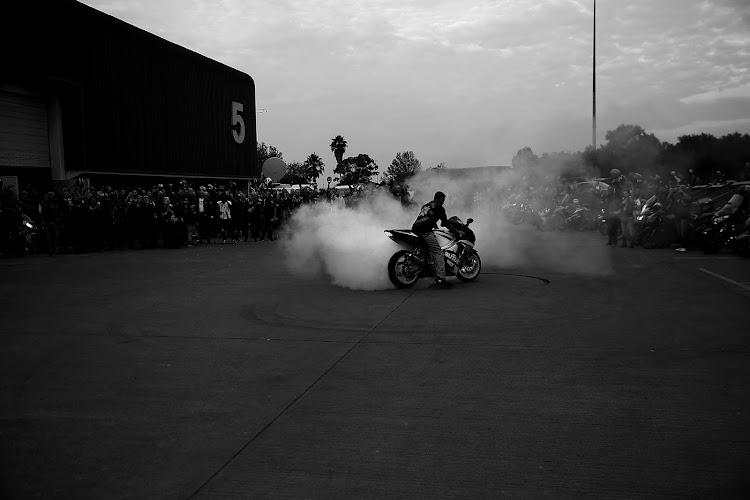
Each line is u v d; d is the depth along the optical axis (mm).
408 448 3945
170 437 4176
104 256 18094
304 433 4219
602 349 6324
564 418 4430
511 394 4969
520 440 4051
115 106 27031
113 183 28266
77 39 24672
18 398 5027
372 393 5043
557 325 7492
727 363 5742
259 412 4641
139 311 8852
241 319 8195
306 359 6113
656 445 3939
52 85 23828
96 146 25875
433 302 9227
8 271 14070
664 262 13992
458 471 3605
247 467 3697
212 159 35719
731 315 7922
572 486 3404
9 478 3576
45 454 3916
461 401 4820
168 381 5453
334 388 5191
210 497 3330
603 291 10008
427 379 5398
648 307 8562
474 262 11258
